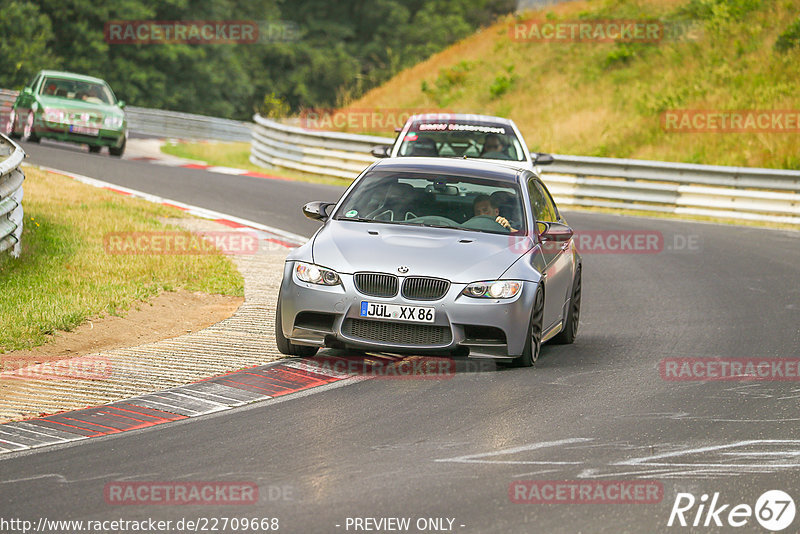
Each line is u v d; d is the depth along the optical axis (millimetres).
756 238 67000
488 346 29656
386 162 36094
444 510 18703
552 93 126125
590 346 35250
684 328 38406
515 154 54750
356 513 18516
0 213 39375
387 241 30922
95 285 39250
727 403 27109
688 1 135875
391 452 22266
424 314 29234
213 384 28344
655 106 111812
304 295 29953
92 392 27406
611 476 20859
